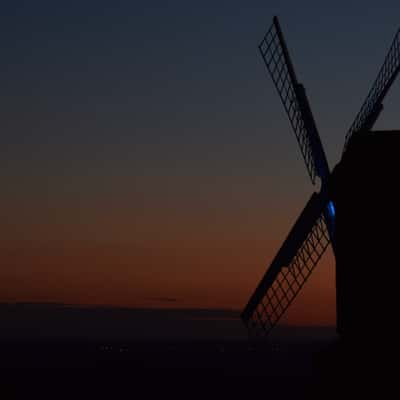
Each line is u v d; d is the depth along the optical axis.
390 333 36.88
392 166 37.25
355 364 38.06
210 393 173.62
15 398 164.62
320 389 41.34
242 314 52.44
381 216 37.25
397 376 36.44
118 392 177.12
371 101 43.88
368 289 37.59
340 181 40.59
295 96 50.16
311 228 49.25
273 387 186.50
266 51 51.56
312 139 49.12
